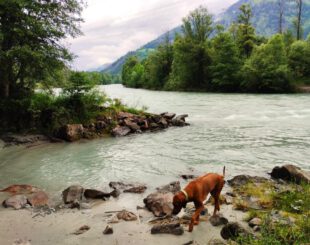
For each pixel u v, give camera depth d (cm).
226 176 1108
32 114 1953
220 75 6356
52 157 1429
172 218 755
